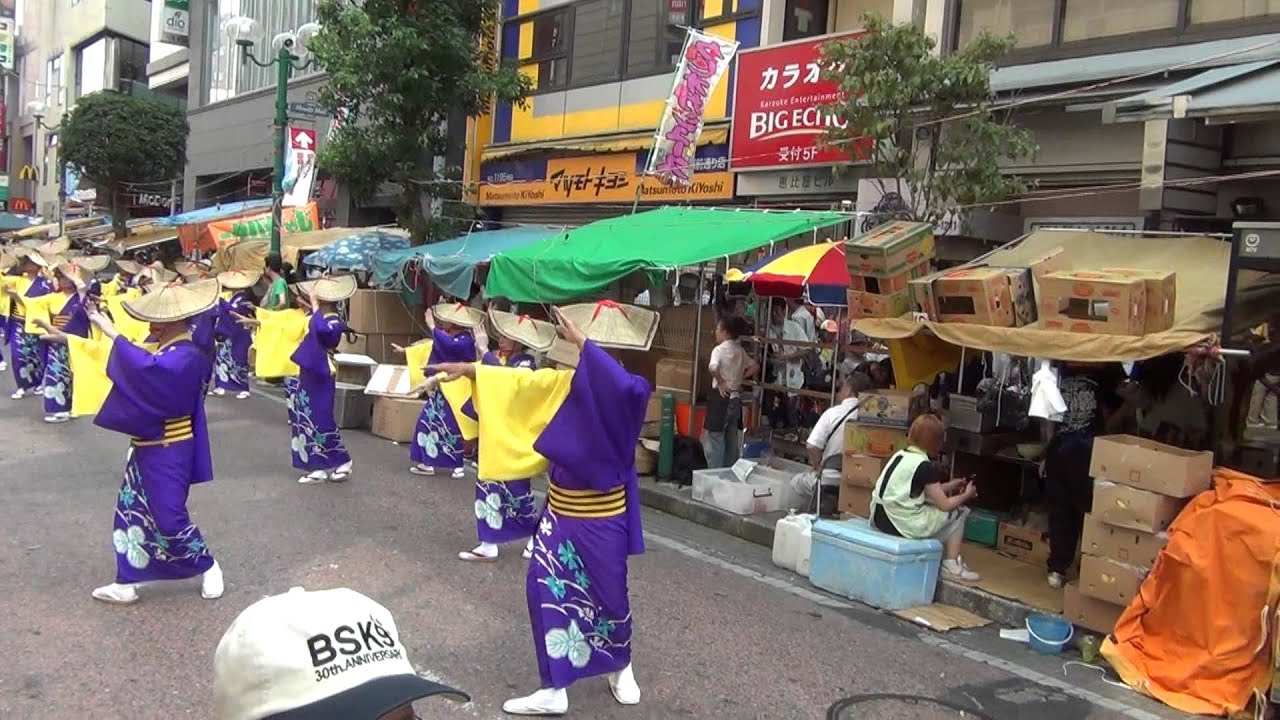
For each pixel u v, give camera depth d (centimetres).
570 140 1636
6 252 1839
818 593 684
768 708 480
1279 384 721
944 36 1094
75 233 3003
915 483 667
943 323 701
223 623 545
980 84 859
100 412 540
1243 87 628
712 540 819
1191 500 546
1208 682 512
